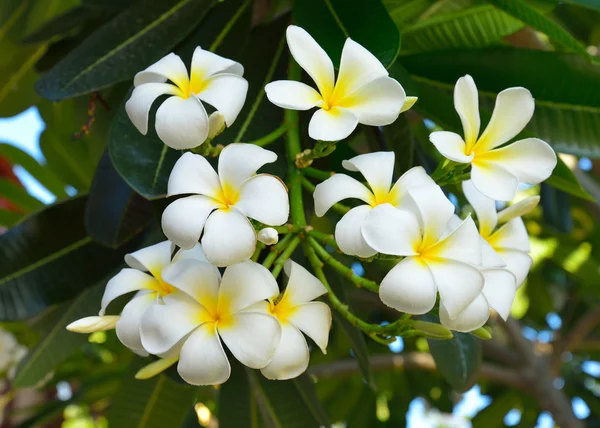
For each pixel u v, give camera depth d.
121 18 0.75
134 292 0.83
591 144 0.75
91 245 0.81
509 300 0.58
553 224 1.16
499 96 0.59
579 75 0.74
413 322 0.59
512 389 1.62
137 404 0.86
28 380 0.85
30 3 1.02
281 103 0.57
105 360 1.45
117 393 0.87
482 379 1.45
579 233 1.66
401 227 0.55
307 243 0.61
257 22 0.84
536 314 1.73
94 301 0.85
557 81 0.75
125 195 0.76
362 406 1.63
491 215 0.63
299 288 0.59
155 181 0.66
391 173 0.58
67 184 1.30
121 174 0.66
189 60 0.75
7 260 0.79
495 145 0.60
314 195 0.58
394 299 0.54
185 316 0.55
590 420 1.70
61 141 1.22
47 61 0.90
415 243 0.55
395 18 0.78
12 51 1.03
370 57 0.59
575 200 1.61
